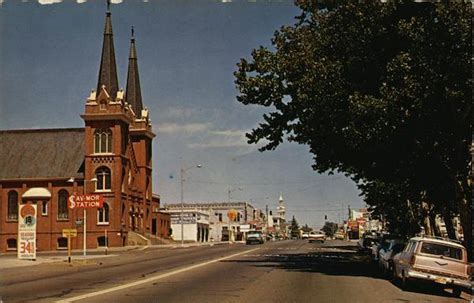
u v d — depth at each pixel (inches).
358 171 1406.3
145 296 692.7
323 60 1049.5
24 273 1115.3
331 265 1311.5
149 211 3518.7
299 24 1216.8
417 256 789.9
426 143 992.9
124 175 3105.3
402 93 906.1
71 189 3063.5
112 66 3152.1
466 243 999.6
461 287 773.9
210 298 674.2
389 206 2022.6
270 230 6658.5
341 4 1008.2
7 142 3245.6
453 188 1116.5
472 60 861.2
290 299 674.2
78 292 744.3
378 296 729.0
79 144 3216.0
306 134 1190.3
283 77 1202.6
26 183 3100.4
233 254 1836.9
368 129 949.8
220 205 5812.0
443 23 856.9
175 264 1339.8
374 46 989.2
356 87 1023.0
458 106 914.1
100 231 2967.5
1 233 3078.2
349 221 4918.8
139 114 3538.4
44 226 3021.7
